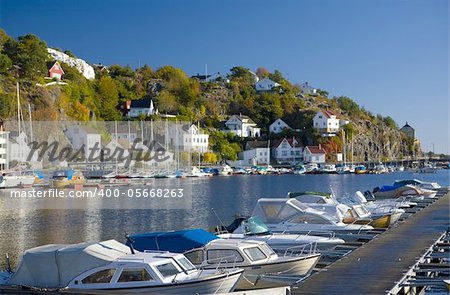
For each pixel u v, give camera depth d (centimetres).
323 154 18550
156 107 19912
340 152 19350
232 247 2269
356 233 3241
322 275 2228
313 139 19375
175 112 19938
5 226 4897
